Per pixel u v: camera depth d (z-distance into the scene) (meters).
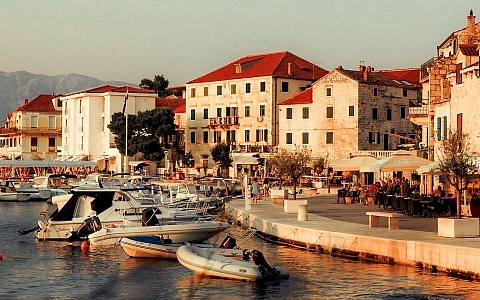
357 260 36.12
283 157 65.06
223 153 118.19
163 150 130.75
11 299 30.31
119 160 134.12
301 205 45.38
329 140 106.94
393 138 108.12
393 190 54.91
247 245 42.34
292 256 37.91
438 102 59.62
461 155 38.25
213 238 46.22
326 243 38.56
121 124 130.62
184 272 35.31
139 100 141.62
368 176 90.75
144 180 100.12
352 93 104.56
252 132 119.69
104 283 33.22
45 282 33.78
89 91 145.00
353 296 29.08
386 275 32.03
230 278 32.84
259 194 72.75
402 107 109.94
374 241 35.22
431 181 58.78
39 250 43.12
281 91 117.69
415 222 42.66
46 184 100.38
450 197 46.16
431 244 32.16
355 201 62.78
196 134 129.38
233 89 122.81
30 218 67.88
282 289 30.84
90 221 45.69
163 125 129.88
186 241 42.00
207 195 75.19
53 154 166.12
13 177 119.25
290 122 111.88
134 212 47.12
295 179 64.31
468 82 51.47
